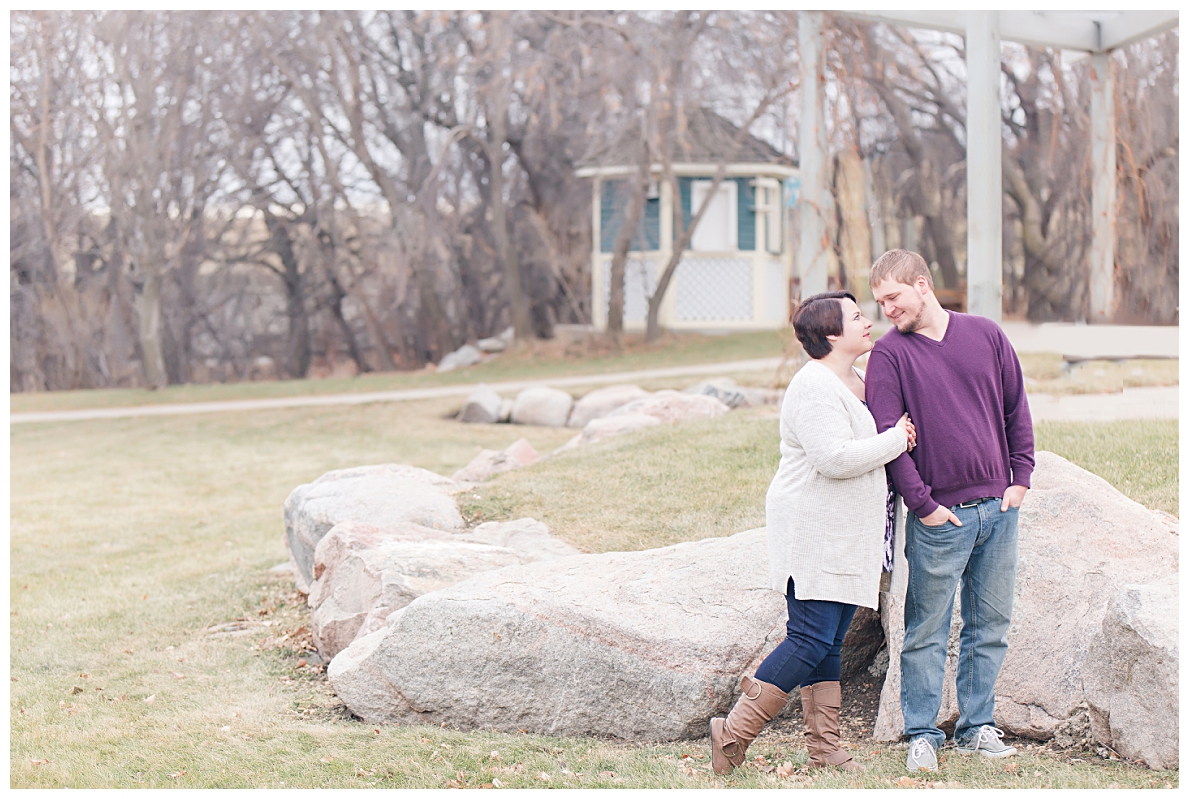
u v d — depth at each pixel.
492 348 26.17
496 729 4.30
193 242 27.44
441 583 5.22
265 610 6.88
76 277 28.92
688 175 24.77
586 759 3.80
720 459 7.80
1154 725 3.28
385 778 3.69
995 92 8.42
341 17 23.03
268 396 22.20
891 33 21.09
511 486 7.61
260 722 4.55
